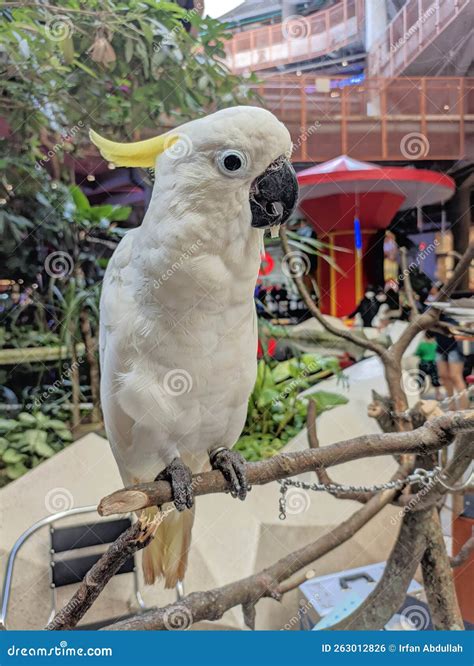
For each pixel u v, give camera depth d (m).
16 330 2.41
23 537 2.29
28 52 2.33
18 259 2.38
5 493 2.37
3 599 2.21
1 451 2.42
